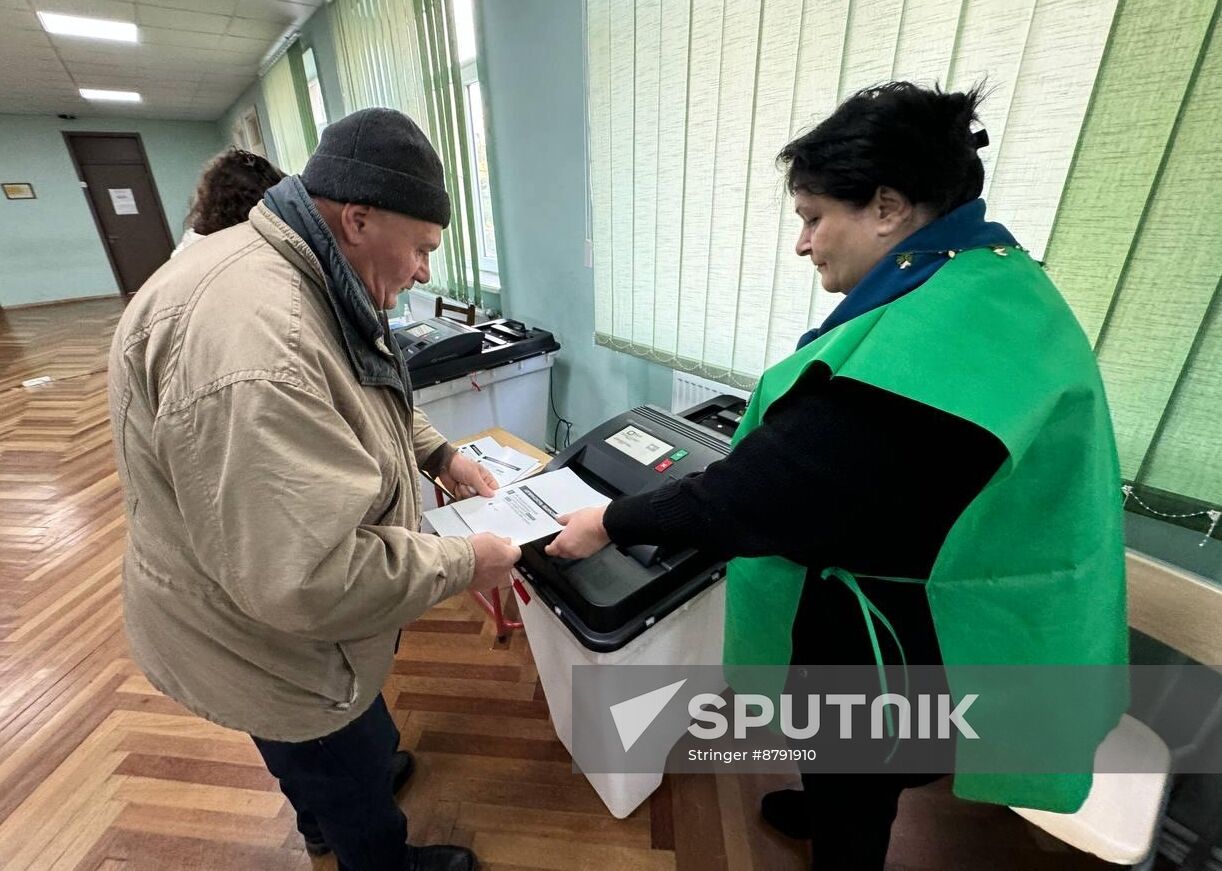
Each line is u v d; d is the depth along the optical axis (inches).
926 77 40.1
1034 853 45.3
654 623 35.4
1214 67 28.8
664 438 44.2
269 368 21.1
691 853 45.7
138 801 50.8
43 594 77.2
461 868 43.5
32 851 47.4
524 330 91.6
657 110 60.6
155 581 26.6
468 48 93.9
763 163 52.2
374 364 27.8
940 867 44.4
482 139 101.7
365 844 35.6
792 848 45.8
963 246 22.1
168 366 21.8
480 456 60.3
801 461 20.8
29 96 216.7
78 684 63.1
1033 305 21.4
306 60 158.4
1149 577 35.8
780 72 48.4
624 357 81.5
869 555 24.6
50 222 269.4
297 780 31.8
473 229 102.2
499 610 66.7
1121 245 33.9
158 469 24.5
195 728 57.8
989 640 24.1
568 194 80.4
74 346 198.8
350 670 29.4
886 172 20.9
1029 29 34.6
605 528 27.0
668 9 55.6
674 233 63.6
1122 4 30.7
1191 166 30.5
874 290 22.4
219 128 298.0
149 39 155.6
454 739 55.8
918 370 19.1
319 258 25.4
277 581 21.1
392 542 25.1
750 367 60.4
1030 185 37.2
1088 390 21.2
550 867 45.0
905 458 20.0
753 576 31.2
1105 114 32.7
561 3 69.8
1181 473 34.7
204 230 31.1
